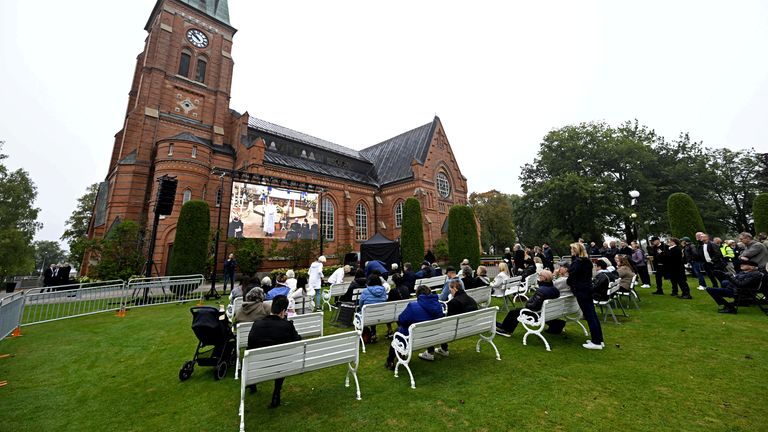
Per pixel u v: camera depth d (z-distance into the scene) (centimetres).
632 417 384
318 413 423
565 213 3625
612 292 848
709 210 3306
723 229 3444
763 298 942
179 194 2281
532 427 370
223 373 573
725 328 714
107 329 931
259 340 449
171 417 433
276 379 449
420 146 4016
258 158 2678
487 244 5825
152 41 2762
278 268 2514
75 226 4072
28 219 3738
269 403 461
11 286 2428
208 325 557
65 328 947
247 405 457
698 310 885
